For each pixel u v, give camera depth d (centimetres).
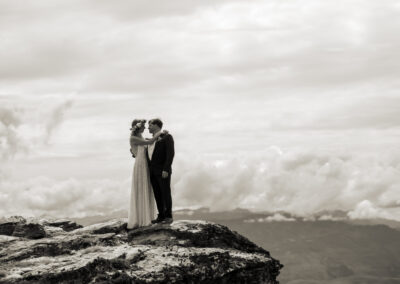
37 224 1811
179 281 1454
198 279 1501
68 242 1580
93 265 1365
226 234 1745
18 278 1281
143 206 1767
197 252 1563
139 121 1792
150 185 1791
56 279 1299
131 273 1396
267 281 1708
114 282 1338
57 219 2180
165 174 1722
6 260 1464
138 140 1767
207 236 1688
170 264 1476
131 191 1780
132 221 1761
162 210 1794
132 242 1677
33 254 1509
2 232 1816
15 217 1889
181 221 1759
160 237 1673
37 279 1289
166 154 1747
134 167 1780
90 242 1603
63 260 1428
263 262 1681
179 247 1605
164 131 1778
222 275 1552
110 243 1628
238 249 1744
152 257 1513
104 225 1800
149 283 1391
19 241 1656
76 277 1320
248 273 1634
